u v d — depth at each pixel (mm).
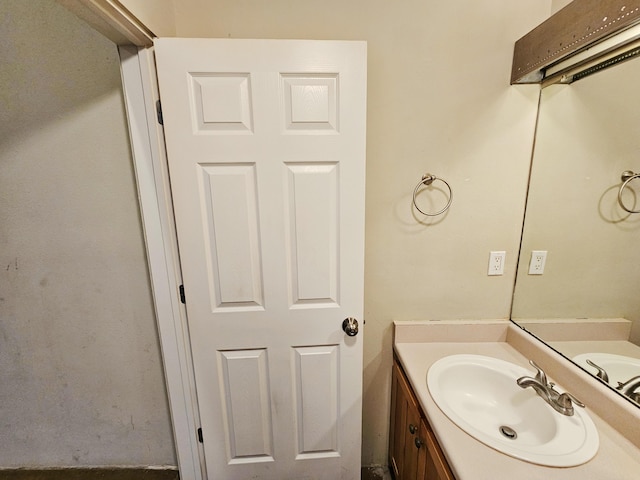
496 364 1146
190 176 1038
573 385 982
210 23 1080
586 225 1007
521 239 1265
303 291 1149
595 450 767
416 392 1024
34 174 1152
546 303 1154
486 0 1099
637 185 854
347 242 1120
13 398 1375
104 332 1315
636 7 716
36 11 1041
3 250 1218
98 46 1067
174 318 1177
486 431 975
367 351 1376
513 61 1133
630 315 873
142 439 1445
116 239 1221
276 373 1218
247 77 985
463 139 1191
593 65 966
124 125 1120
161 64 960
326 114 1023
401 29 1112
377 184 1222
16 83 1086
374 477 1438
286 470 1312
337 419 1280
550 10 1098
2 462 1455
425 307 1331
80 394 1382
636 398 842
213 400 1231
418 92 1156
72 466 1470
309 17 1092
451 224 1257
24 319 1289
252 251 1109
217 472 1300
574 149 1038
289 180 1063
